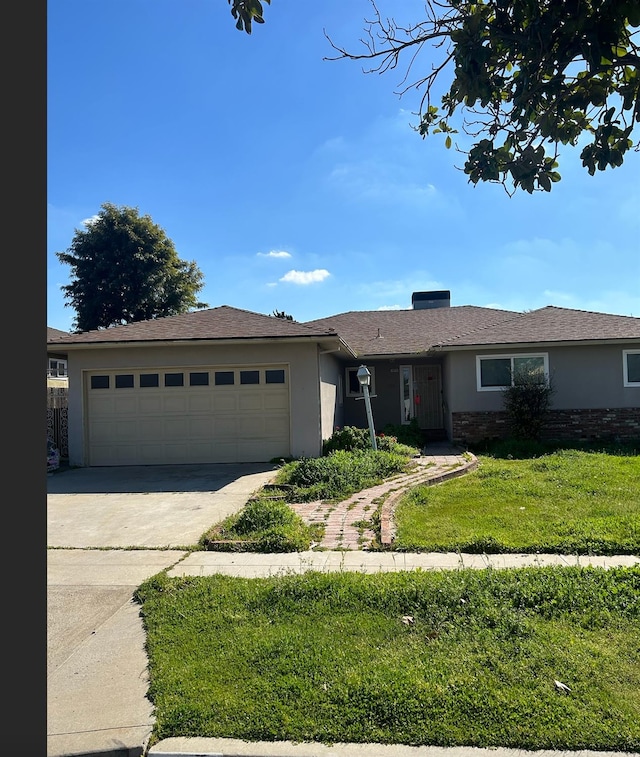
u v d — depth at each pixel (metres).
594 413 14.55
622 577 4.59
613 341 14.02
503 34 2.40
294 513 7.21
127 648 3.82
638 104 2.47
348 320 21.84
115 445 12.62
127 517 7.77
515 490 8.28
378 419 18.19
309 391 12.29
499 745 2.66
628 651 3.45
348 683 3.14
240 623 4.06
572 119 2.76
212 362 12.45
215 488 9.62
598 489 8.12
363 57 3.20
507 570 4.86
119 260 30.23
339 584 4.62
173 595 4.67
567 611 4.04
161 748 2.73
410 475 9.88
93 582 5.19
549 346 14.45
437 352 15.75
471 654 3.46
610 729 2.71
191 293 32.59
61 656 3.71
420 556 5.62
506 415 14.73
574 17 2.14
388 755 2.63
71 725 2.92
